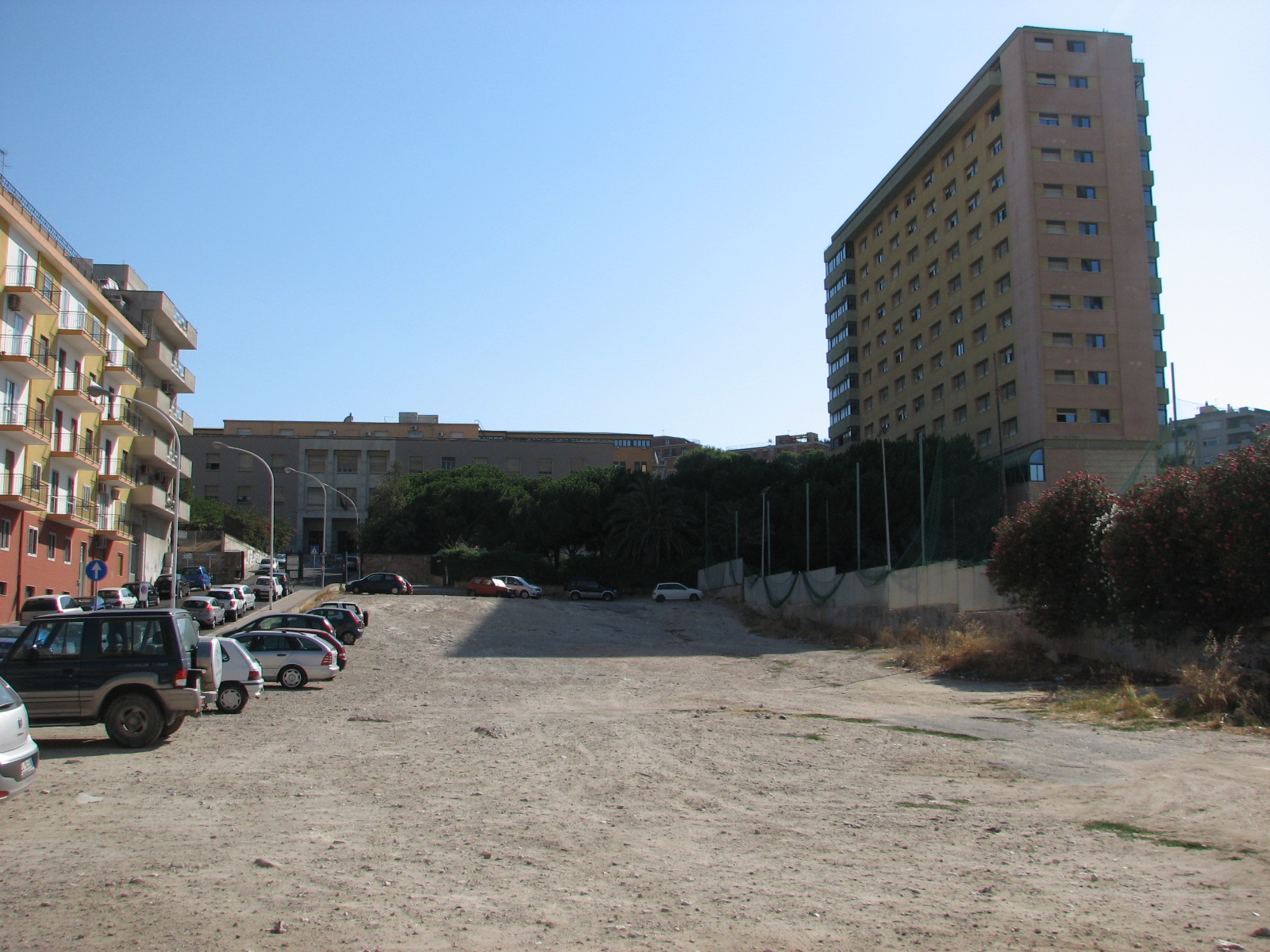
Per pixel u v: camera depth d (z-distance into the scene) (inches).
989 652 1056.2
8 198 1633.9
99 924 228.8
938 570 1355.8
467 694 947.3
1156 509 839.1
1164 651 861.2
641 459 5772.6
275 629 1220.5
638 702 869.2
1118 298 2591.0
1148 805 381.4
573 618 2074.3
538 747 565.3
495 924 230.7
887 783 443.2
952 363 3006.9
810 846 319.0
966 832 339.3
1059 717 691.4
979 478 2146.9
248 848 310.0
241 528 3567.9
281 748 566.6
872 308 3622.0
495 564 2972.4
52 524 1861.5
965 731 627.8
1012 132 2694.4
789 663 1317.7
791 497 2783.0
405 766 496.1
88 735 639.1
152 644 581.9
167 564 2659.9
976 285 2886.3
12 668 565.9
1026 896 257.0
